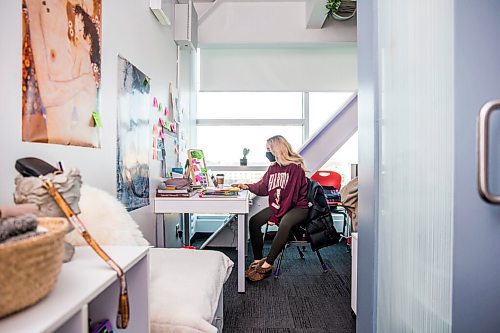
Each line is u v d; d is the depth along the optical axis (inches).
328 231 119.3
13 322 23.5
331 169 186.4
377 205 60.6
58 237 27.4
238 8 167.9
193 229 175.2
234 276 120.5
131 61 86.4
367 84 64.7
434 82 46.1
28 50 47.1
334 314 90.0
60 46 54.6
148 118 100.6
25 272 24.2
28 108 47.1
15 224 26.0
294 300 99.0
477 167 36.7
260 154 185.0
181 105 144.1
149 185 101.5
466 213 41.6
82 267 34.4
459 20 40.7
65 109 56.1
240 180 181.8
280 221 119.3
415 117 50.1
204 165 140.1
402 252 53.7
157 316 46.8
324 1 143.6
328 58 179.0
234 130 184.9
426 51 47.4
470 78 40.9
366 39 65.2
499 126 39.0
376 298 61.2
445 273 44.5
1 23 42.4
